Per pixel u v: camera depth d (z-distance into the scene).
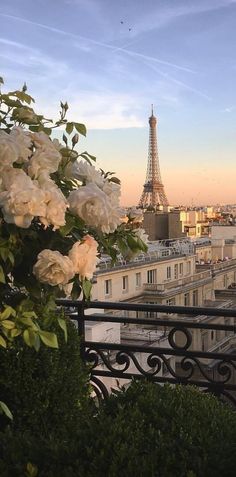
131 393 2.65
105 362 4.02
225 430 2.23
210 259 49.66
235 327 3.62
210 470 1.95
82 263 1.94
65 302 3.98
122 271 30.48
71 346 3.26
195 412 2.38
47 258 1.88
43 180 1.99
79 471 1.96
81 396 3.28
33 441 2.29
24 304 2.05
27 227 1.87
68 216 1.98
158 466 1.96
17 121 2.32
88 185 2.09
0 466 2.09
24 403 3.08
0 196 1.86
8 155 1.94
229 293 40.53
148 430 2.19
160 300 33.09
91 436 2.19
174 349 3.80
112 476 1.90
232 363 3.65
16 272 2.06
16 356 3.07
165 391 2.63
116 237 2.28
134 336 10.98
